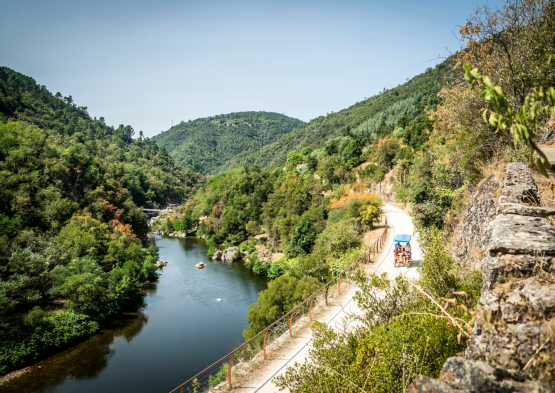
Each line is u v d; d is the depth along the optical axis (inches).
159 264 2576.3
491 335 122.1
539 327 111.3
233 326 1520.7
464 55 552.7
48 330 1337.4
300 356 454.6
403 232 1275.8
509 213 212.2
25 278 1508.4
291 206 3046.3
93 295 1574.8
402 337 227.6
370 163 3440.0
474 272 291.9
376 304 345.1
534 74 465.7
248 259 2674.7
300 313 615.2
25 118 5246.1
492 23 520.1
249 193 4461.1
